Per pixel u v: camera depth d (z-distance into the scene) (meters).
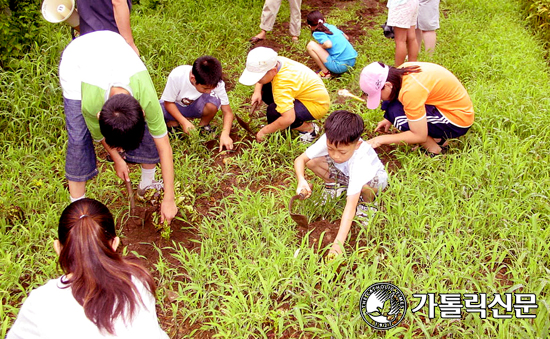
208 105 4.86
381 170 3.89
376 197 3.89
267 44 7.17
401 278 3.38
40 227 3.79
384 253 3.73
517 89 5.52
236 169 4.76
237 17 7.63
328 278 3.27
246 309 3.22
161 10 7.27
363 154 3.71
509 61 6.34
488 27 7.59
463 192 4.12
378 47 6.97
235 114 4.95
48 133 4.89
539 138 4.67
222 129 5.17
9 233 3.77
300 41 7.24
